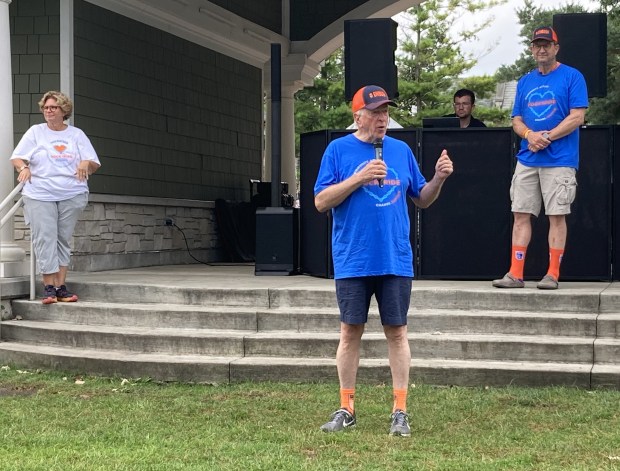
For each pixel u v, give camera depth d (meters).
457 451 4.93
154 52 11.09
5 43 8.62
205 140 12.31
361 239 5.27
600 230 8.27
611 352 6.56
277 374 6.78
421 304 7.38
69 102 8.13
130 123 10.59
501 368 6.47
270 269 9.25
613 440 5.07
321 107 30.50
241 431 5.41
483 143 8.47
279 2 14.57
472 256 8.51
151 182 11.01
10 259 8.67
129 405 6.12
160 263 11.23
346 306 5.34
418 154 8.55
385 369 6.61
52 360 7.32
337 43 14.82
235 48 13.10
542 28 7.29
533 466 4.62
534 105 7.38
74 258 9.72
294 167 15.23
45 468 4.65
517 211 7.53
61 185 8.05
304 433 5.33
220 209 12.37
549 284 7.41
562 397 6.09
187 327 7.53
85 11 9.81
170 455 4.91
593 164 8.27
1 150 8.61
